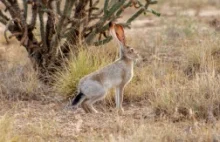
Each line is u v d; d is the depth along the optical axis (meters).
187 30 29.80
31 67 23.50
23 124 18.53
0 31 33.22
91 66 22.19
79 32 23.28
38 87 22.12
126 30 34.00
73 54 22.86
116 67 20.02
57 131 17.80
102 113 19.80
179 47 27.23
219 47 25.44
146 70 23.48
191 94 19.88
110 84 19.95
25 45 23.41
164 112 19.41
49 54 23.23
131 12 43.38
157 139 16.28
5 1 22.75
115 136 17.11
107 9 23.23
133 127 17.36
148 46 27.81
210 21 35.59
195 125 17.39
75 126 18.39
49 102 21.23
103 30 23.64
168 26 31.25
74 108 20.03
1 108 20.39
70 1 22.27
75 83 21.41
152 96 20.72
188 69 23.88
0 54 26.97
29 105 20.81
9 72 23.20
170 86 21.12
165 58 25.53
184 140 16.44
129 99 21.36
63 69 22.92
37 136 17.22
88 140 16.72
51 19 22.88
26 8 22.98
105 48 25.19
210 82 20.08
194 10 43.31
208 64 23.39
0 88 21.83
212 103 19.12
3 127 16.67
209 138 16.34
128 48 20.23
